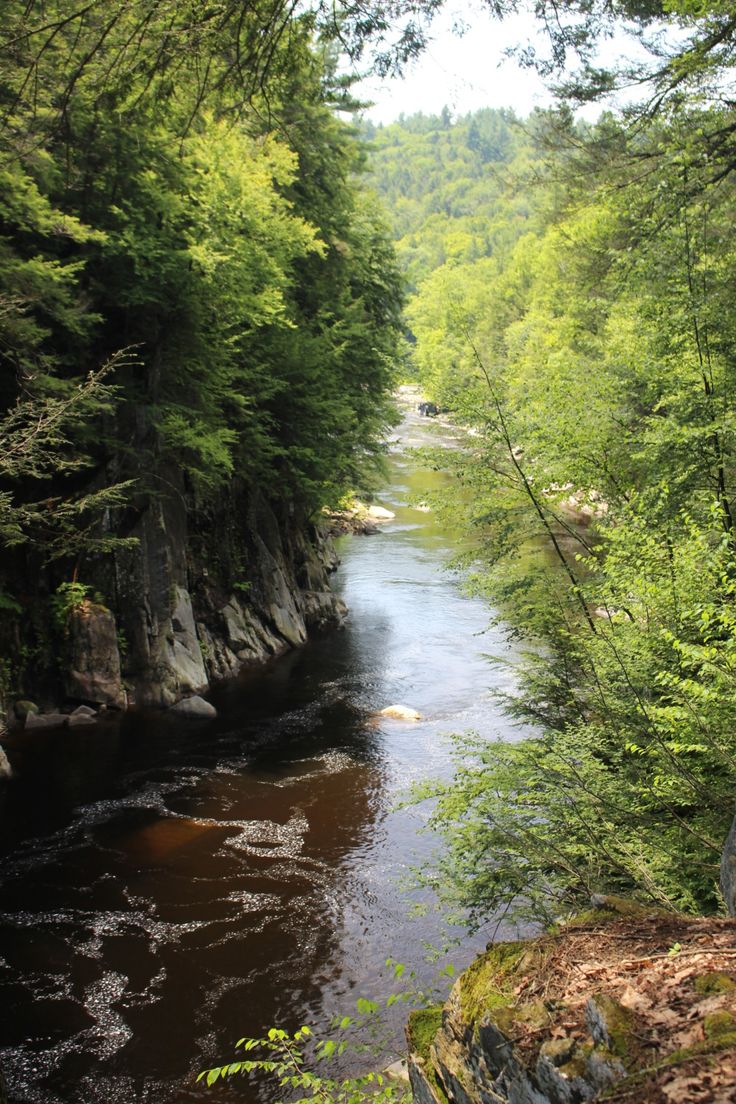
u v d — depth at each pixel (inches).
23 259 688.4
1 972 422.6
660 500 421.7
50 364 653.9
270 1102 343.6
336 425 1050.1
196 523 922.7
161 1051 372.2
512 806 342.6
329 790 626.2
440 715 773.3
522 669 466.0
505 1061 148.1
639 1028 133.4
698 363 484.4
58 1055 368.8
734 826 211.0
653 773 315.6
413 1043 198.8
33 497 768.3
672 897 272.8
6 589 745.0
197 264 742.5
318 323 1063.6
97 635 767.1
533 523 505.4
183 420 781.9
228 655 897.5
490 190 7672.2
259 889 498.3
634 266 546.0
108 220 730.2
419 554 1425.9
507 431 512.1
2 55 349.4
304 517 1178.6
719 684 267.0
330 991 410.3
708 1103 112.3
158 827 570.6
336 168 1123.3
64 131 379.6
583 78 515.5
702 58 432.1
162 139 692.7
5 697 731.4
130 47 296.7
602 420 515.8
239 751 698.2
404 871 516.1
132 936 453.1
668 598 330.0
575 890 318.3
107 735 725.9
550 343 1441.9
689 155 496.1
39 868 517.3
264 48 302.5
